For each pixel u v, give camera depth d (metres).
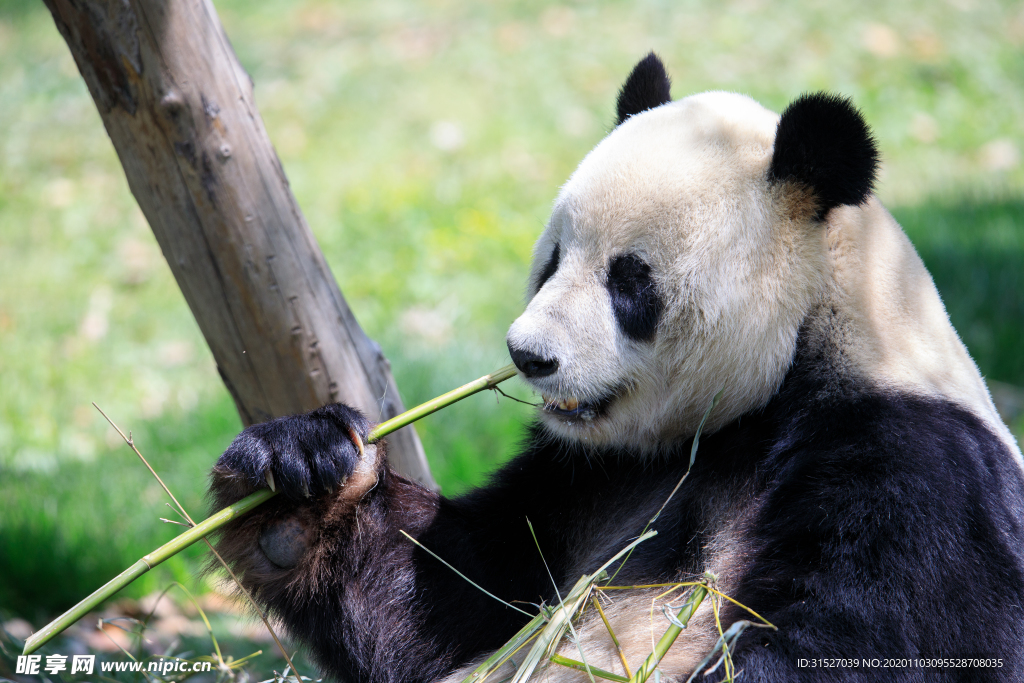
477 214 19.03
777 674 4.63
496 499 6.41
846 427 5.19
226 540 5.76
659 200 5.45
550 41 25.42
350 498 5.85
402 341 15.11
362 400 7.41
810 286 5.45
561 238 5.76
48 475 12.98
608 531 6.20
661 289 5.48
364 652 5.95
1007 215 17.64
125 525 11.78
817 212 5.45
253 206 6.71
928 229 17.09
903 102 22.80
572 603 5.27
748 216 5.44
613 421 5.84
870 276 5.51
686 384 5.67
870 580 4.71
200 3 6.41
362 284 17.22
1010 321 14.40
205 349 16.48
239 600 6.08
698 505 5.78
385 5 28.83
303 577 5.82
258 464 5.36
